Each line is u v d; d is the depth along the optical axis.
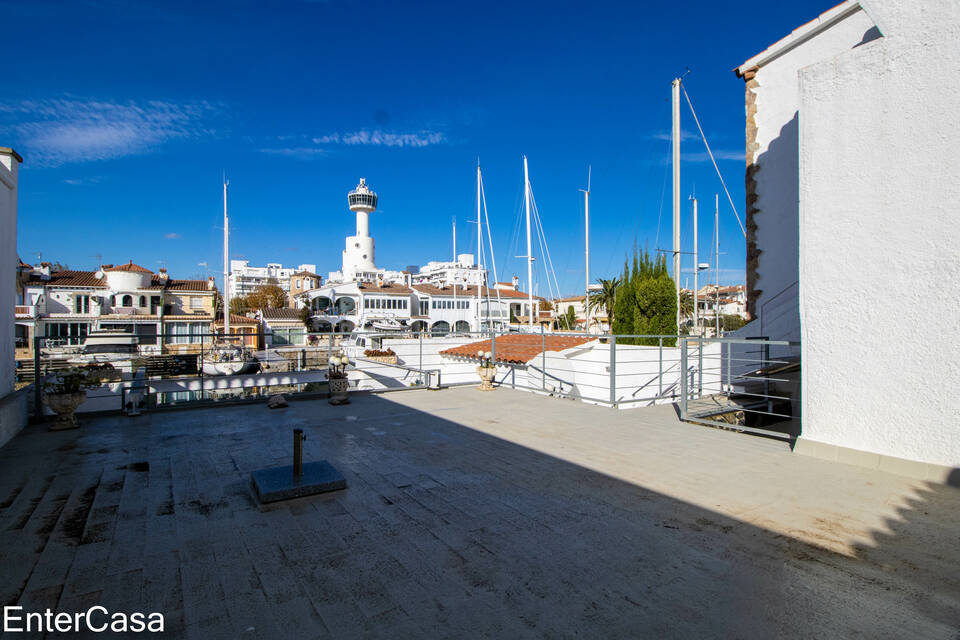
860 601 2.53
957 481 4.15
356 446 5.75
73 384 6.55
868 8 4.73
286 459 5.23
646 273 15.34
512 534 3.36
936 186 4.31
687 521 3.56
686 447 5.67
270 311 50.44
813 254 5.22
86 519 3.63
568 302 71.19
